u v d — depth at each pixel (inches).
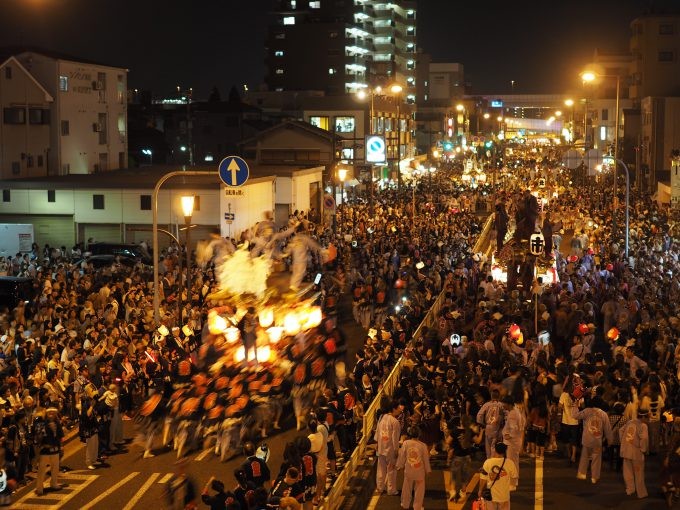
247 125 3474.4
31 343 743.7
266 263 737.6
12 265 1294.3
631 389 642.2
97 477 623.5
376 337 837.2
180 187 1676.9
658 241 1560.0
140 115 3617.1
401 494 570.6
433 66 6510.8
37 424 590.6
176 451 674.8
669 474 556.4
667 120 3031.5
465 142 5310.0
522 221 1214.3
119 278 1213.7
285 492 467.8
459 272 1175.0
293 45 4667.8
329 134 2647.6
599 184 3029.0
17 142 2069.4
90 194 1718.8
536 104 7711.6
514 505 565.0
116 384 687.1
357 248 1492.4
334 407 626.5
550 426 650.2
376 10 5113.2
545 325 923.4
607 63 4015.8
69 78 2223.2
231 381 690.8
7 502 538.3
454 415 606.5
